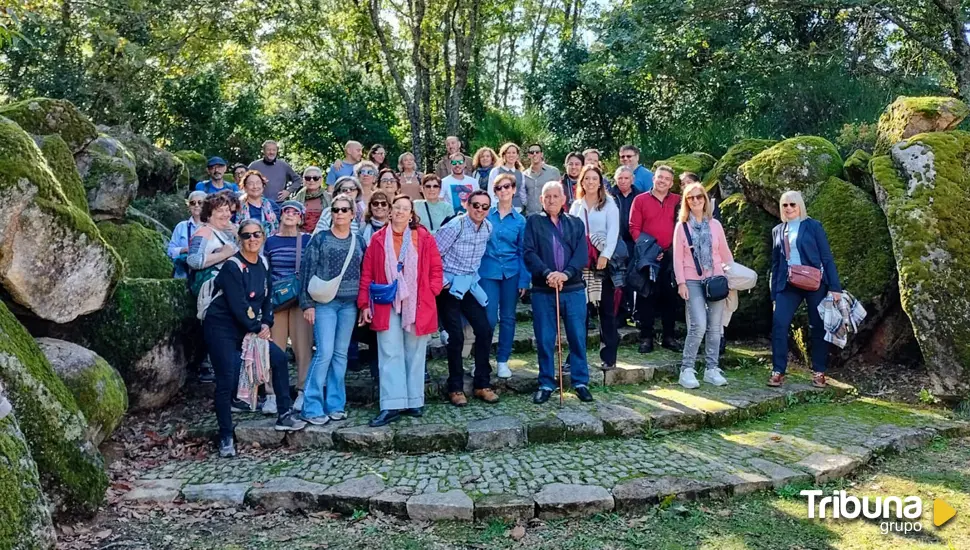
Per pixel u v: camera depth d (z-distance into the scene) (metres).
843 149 8.06
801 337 6.48
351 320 5.12
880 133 7.02
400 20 18.77
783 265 5.90
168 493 4.09
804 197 6.89
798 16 12.28
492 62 25.42
